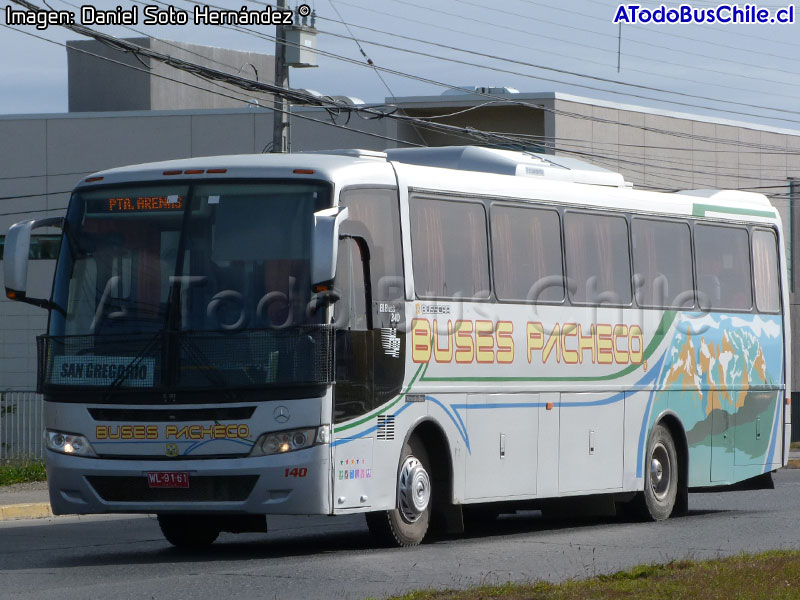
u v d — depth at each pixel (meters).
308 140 57.94
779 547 19.20
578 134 57.94
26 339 59.53
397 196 19.00
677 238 24.83
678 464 24.81
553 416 21.62
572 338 22.08
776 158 69.00
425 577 15.80
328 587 15.02
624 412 23.25
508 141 51.66
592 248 22.80
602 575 15.13
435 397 19.28
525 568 16.69
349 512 17.61
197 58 72.50
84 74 71.25
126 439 17.61
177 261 17.81
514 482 20.78
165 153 58.94
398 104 57.78
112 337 17.81
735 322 26.14
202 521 20.19
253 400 17.20
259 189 17.86
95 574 16.77
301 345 17.20
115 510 17.69
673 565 15.71
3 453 39.12
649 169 61.34
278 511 17.17
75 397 17.88
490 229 20.66
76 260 18.36
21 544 21.62
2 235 60.03
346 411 17.56
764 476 27.03
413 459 19.08
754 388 26.62
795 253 70.94
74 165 59.72
